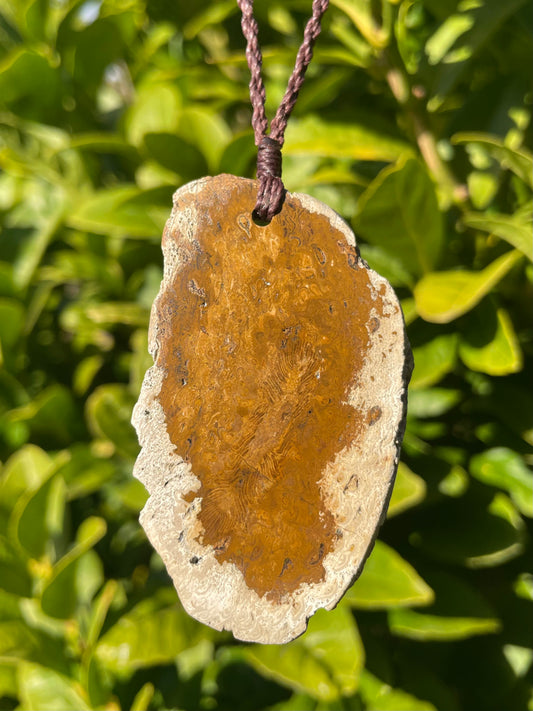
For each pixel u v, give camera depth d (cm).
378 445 12
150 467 12
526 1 18
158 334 12
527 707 22
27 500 21
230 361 12
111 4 23
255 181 12
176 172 22
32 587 22
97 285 25
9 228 25
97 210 22
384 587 19
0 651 20
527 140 21
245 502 12
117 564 25
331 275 12
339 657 19
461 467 21
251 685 22
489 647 22
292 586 12
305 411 12
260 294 12
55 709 21
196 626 20
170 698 23
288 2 20
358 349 12
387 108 24
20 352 25
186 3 25
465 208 20
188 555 12
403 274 20
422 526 21
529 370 21
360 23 19
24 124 25
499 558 20
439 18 21
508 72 21
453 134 21
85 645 21
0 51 27
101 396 22
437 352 19
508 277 20
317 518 12
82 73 24
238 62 20
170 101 23
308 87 21
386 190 17
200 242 12
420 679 21
